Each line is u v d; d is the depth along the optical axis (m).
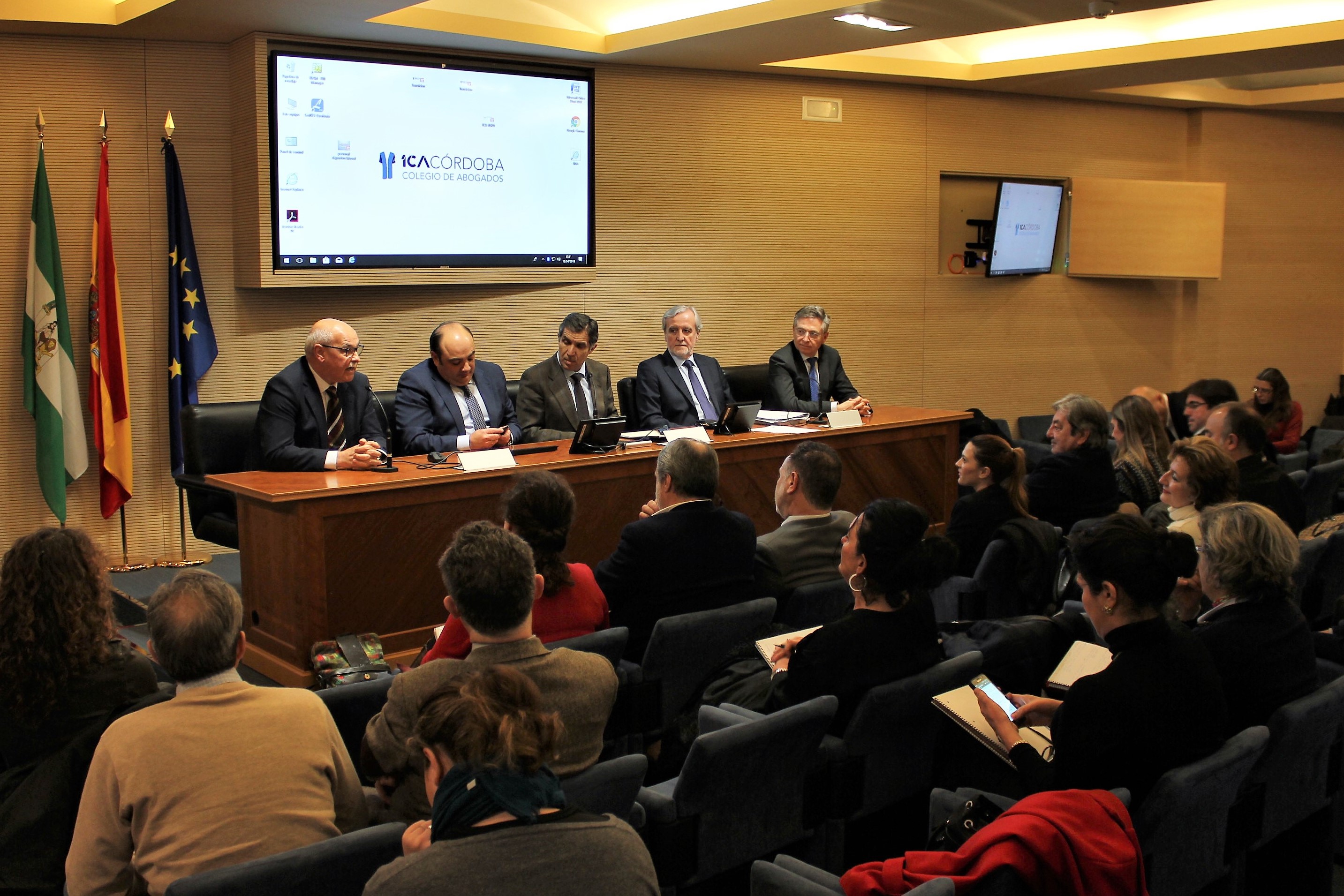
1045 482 4.14
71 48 5.45
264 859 1.54
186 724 1.77
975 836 1.69
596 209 6.90
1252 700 2.30
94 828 1.76
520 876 1.22
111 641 2.15
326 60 5.69
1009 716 2.22
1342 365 9.66
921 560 2.39
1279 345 9.52
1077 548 2.10
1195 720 2.00
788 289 7.70
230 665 1.84
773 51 6.44
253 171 5.64
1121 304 9.04
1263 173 9.26
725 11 5.88
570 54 6.43
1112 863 1.61
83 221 5.54
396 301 6.34
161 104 5.65
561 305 6.87
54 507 5.43
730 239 7.42
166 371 5.80
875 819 2.49
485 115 6.23
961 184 8.45
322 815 1.80
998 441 3.65
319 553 3.65
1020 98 8.39
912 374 8.25
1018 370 8.70
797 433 5.06
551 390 5.42
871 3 5.33
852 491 5.34
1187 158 9.16
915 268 8.16
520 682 1.36
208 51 5.72
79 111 5.49
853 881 1.71
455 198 6.19
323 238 5.81
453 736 1.29
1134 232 8.71
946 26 5.81
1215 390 4.87
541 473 2.71
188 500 5.44
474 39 5.93
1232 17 7.04
